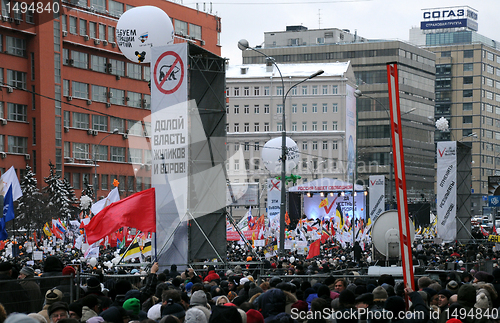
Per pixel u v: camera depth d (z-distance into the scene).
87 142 87.38
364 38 153.12
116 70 91.69
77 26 86.00
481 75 177.12
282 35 147.88
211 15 103.19
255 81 124.94
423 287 11.84
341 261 29.56
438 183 43.53
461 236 50.19
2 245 34.00
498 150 184.88
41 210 64.25
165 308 9.15
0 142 78.44
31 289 10.88
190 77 22.97
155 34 21.55
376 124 137.88
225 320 7.77
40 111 81.25
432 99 148.75
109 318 8.62
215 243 22.78
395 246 19.62
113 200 34.00
